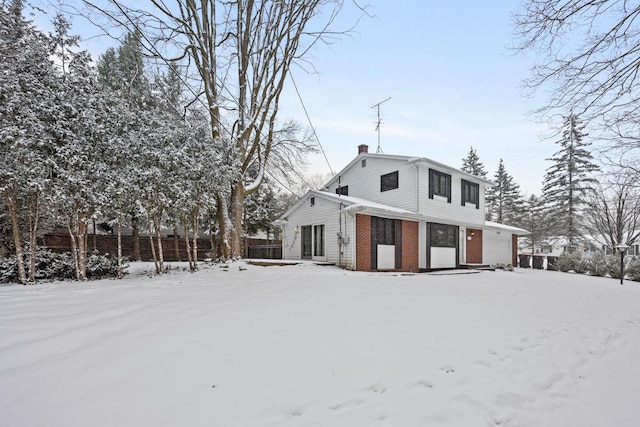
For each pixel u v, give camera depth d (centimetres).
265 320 409
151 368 265
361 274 975
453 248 1495
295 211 1520
